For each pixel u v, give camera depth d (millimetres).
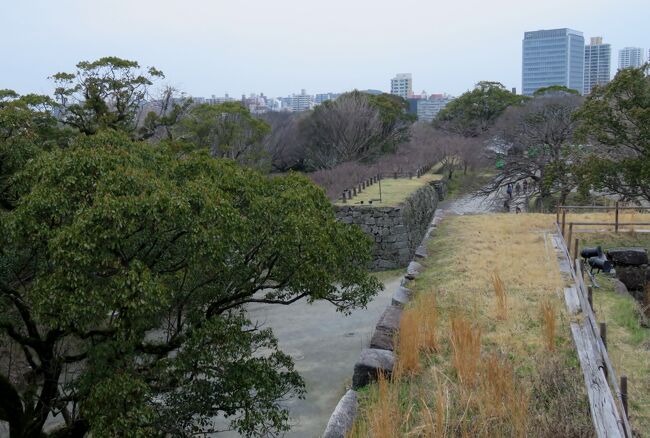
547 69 163125
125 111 23969
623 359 8492
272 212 10797
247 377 9758
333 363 15273
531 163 38125
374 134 49688
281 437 11328
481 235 18016
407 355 8320
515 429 6242
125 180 9086
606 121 21578
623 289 12242
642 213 20125
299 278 10500
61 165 9312
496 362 7422
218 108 34406
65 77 21594
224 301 10859
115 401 8430
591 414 6723
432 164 53531
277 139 48000
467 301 11359
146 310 8602
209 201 9430
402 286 13211
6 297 10430
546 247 15703
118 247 8625
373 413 6594
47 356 10508
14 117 11789
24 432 10430
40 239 9039
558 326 9773
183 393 9898
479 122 63656
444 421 6473
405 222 27031
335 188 38969
